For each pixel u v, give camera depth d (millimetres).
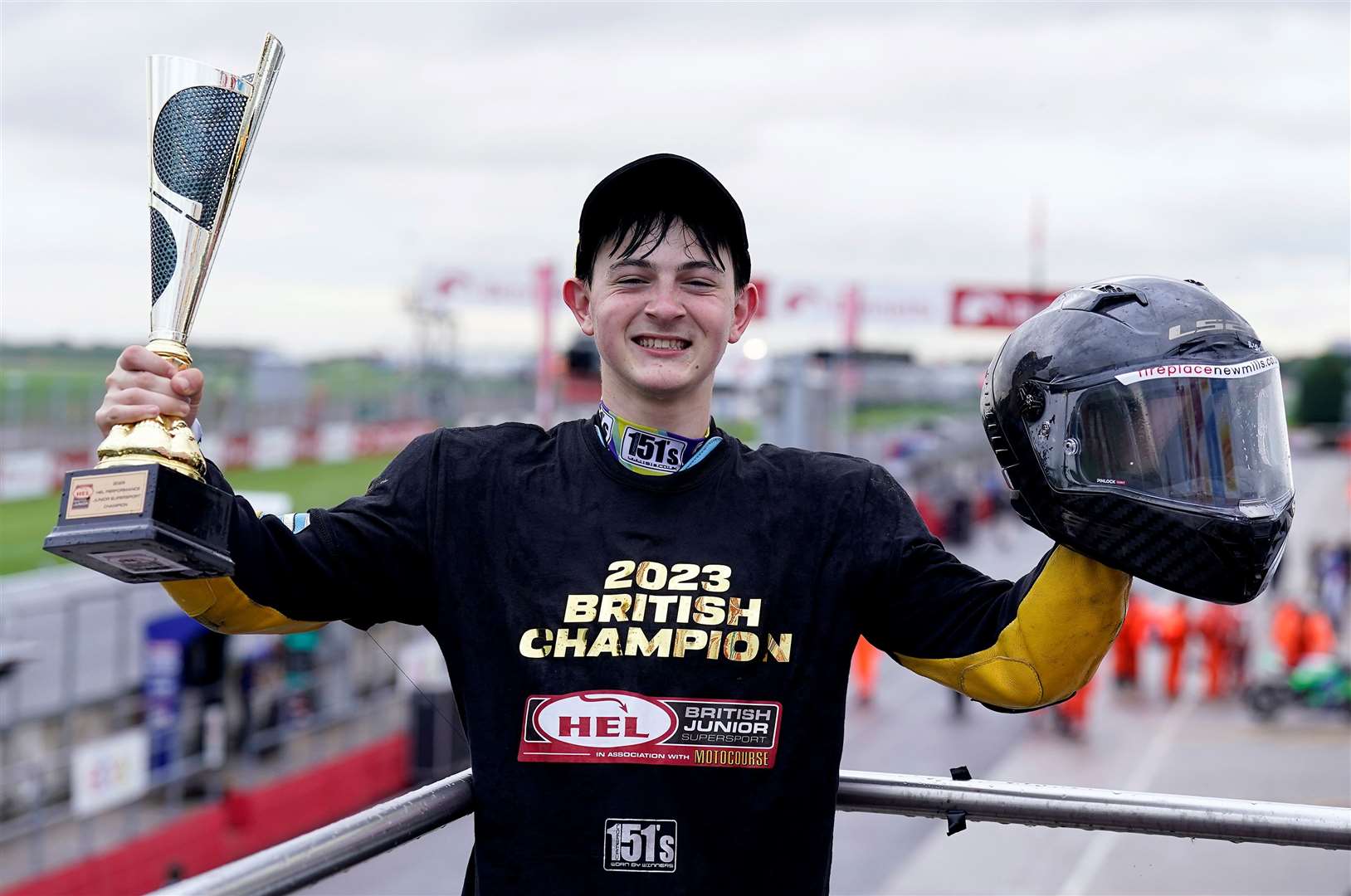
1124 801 1844
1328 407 77188
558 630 1722
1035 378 1676
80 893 7508
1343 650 20750
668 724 1692
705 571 1742
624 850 1671
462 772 1841
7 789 7781
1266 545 1593
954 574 1809
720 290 1822
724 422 19547
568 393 19625
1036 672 1697
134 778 8344
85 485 1480
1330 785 12375
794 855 1718
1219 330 1646
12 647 8430
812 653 1751
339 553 1739
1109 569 1680
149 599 9844
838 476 1838
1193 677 19109
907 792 1924
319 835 1563
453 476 1818
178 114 1720
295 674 8391
